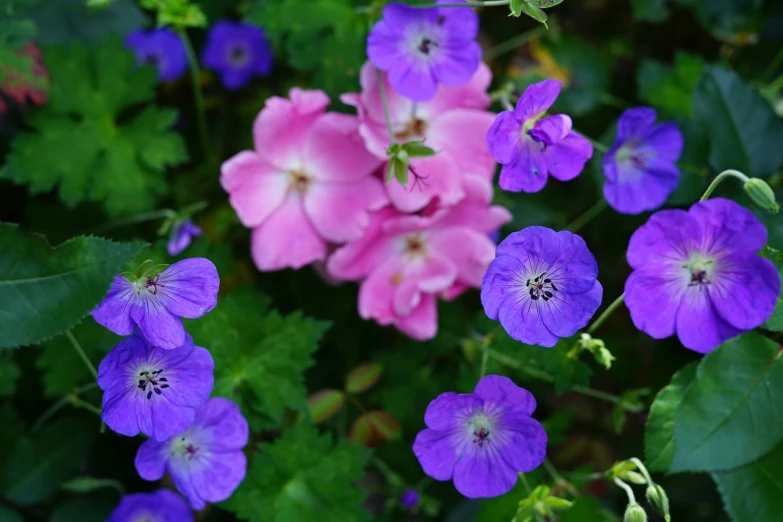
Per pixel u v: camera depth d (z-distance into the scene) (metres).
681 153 0.94
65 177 0.97
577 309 0.82
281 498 0.91
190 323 0.90
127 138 0.98
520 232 0.81
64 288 0.82
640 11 1.04
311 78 1.01
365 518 0.92
